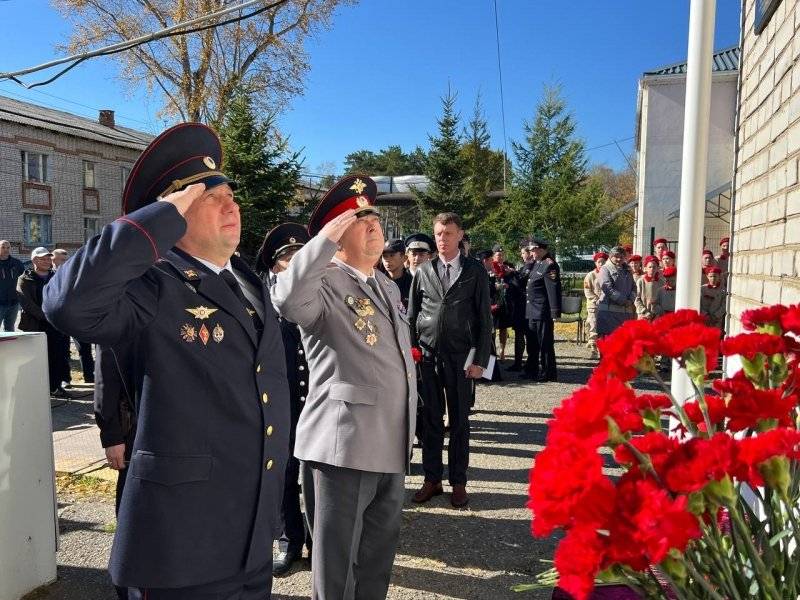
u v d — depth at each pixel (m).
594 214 21.47
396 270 6.09
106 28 19.80
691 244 2.53
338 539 2.40
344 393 2.42
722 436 1.01
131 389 1.87
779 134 2.90
